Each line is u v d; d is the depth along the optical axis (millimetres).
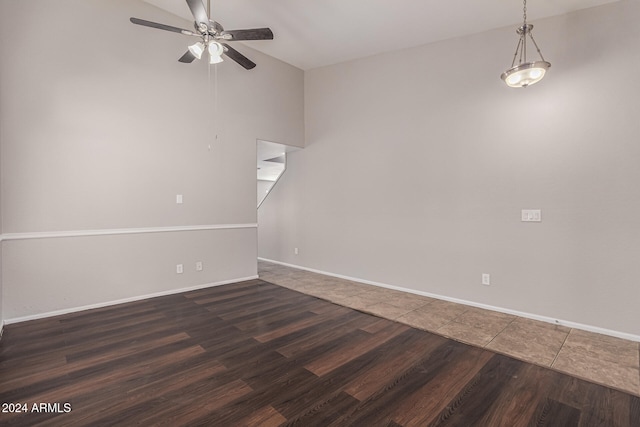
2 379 2016
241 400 1833
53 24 3035
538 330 2836
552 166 2980
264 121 4746
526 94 3109
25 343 2518
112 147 3406
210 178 4191
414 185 3959
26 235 2936
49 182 3047
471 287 3520
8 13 2818
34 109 2953
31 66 2928
